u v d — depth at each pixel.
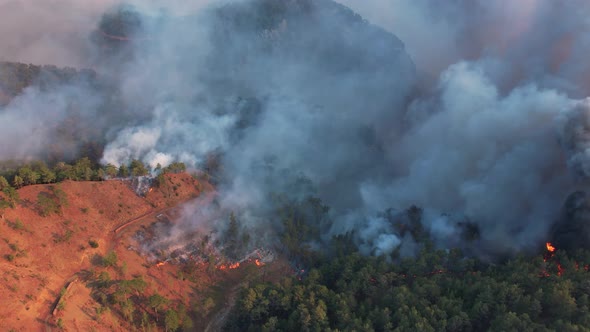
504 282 118.12
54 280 118.81
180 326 125.75
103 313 117.50
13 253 117.88
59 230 131.88
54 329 106.69
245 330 126.81
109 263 128.75
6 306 105.12
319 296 128.00
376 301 127.50
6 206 123.88
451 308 115.56
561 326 101.94
